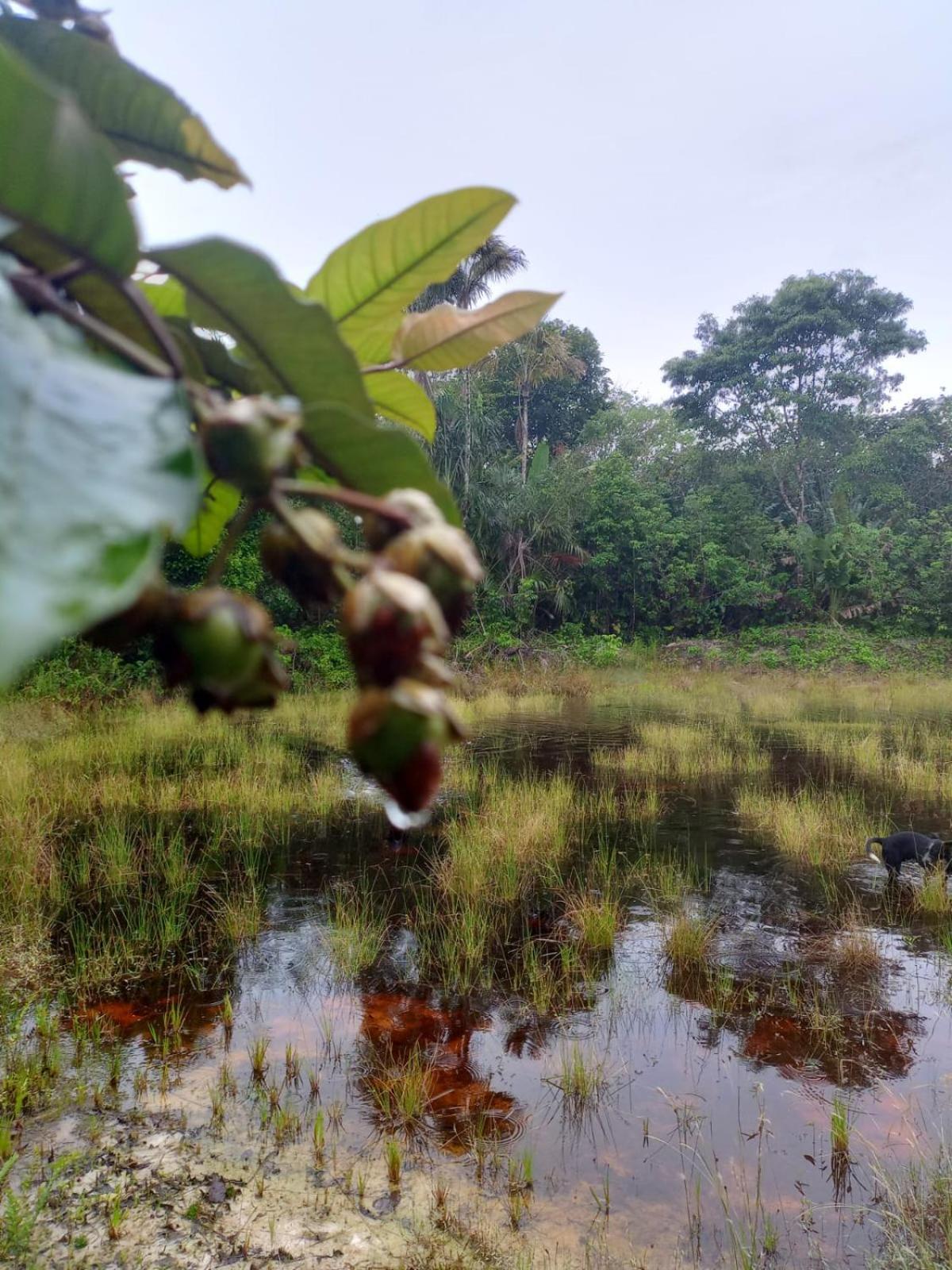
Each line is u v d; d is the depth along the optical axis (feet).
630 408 121.90
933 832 27.40
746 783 34.32
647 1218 11.05
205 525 2.74
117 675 49.11
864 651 79.61
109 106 2.16
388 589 1.42
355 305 2.72
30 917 19.47
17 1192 11.32
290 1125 12.75
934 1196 11.27
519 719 51.31
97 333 1.35
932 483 106.01
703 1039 15.51
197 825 26.99
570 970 18.01
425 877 23.12
